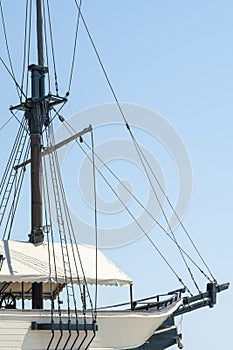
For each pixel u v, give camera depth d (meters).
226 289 114.62
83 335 97.88
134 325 102.19
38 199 110.06
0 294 115.19
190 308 111.12
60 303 97.31
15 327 93.38
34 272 100.25
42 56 115.50
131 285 106.88
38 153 111.75
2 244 104.12
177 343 109.00
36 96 113.38
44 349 95.50
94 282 103.69
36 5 116.00
